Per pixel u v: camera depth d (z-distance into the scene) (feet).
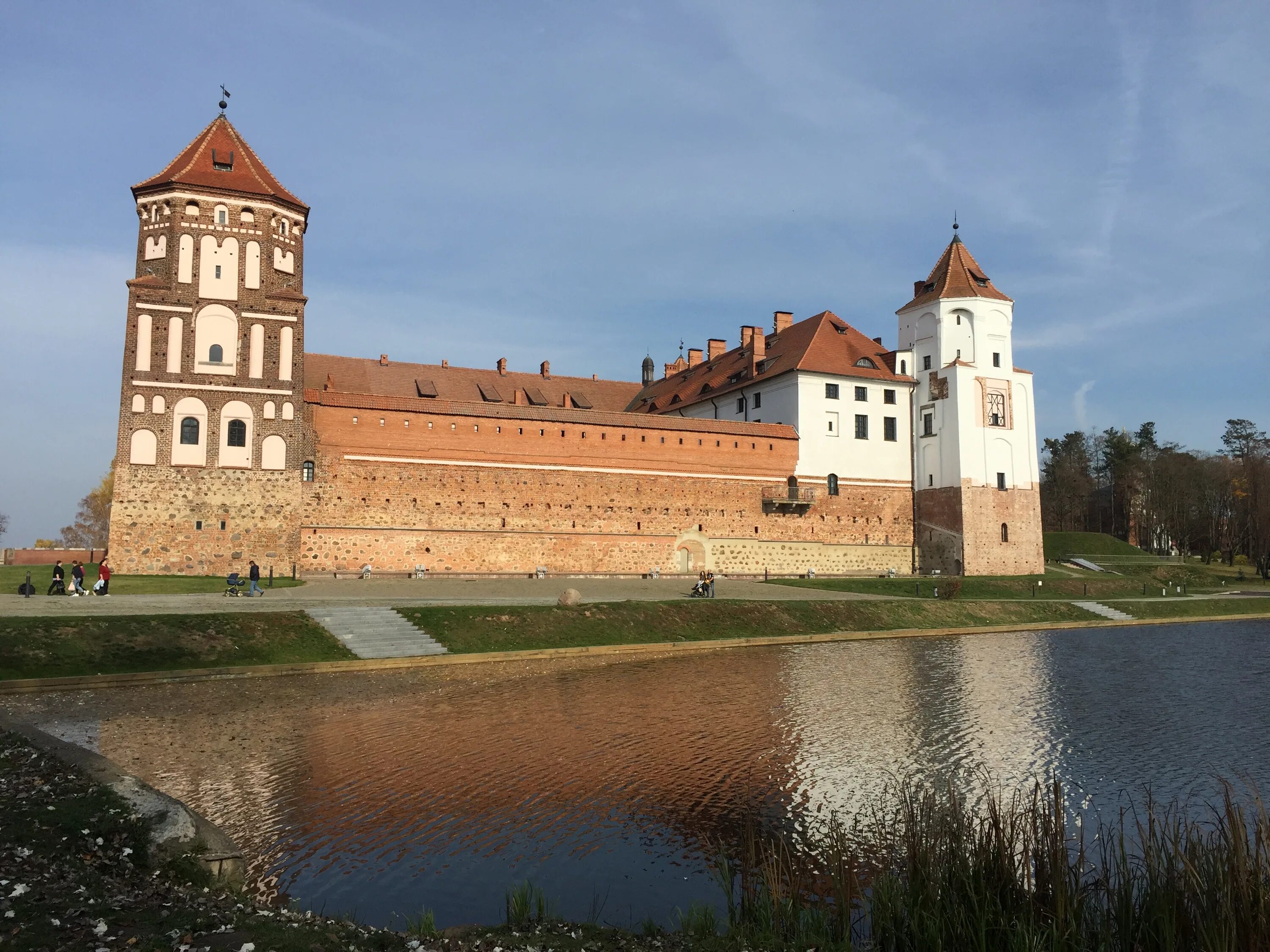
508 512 191.21
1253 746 81.00
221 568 164.76
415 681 101.65
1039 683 112.06
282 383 171.12
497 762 69.77
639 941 39.29
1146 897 40.40
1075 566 290.76
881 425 238.89
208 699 87.92
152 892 38.42
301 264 179.52
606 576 199.21
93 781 50.29
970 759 74.69
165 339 165.89
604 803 60.90
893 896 41.32
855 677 112.78
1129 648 149.18
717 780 66.74
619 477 202.90
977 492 233.55
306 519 174.91
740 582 205.05
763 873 46.06
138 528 161.07
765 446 221.25
